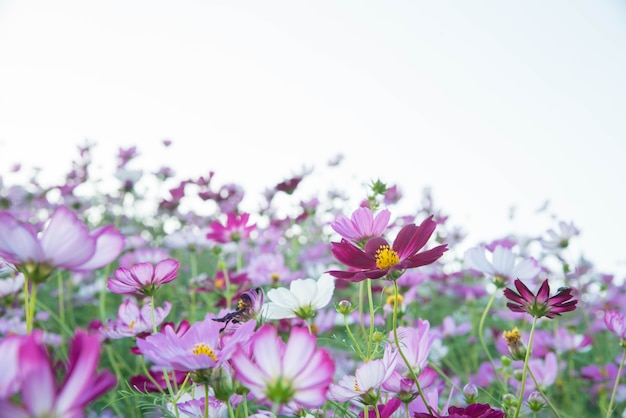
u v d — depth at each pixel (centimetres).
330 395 71
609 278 196
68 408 42
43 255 54
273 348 55
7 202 241
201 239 171
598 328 178
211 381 63
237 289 130
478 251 103
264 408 98
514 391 112
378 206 97
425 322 84
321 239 253
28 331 54
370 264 75
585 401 150
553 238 158
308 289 82
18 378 44
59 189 239
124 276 77
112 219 260
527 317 161
